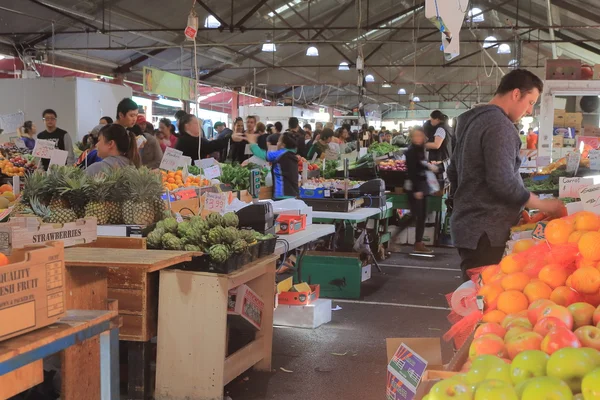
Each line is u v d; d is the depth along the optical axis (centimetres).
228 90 2352
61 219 385
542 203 342
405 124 4162
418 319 578
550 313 191
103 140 474
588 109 920
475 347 185
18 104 1272
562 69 874
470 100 4009
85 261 276
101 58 1719
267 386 411
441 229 1017
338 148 1223
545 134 875
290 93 3014
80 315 226
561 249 236
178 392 374
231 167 752
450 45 412
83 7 1380
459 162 370
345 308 617
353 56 2461
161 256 310
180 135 793
